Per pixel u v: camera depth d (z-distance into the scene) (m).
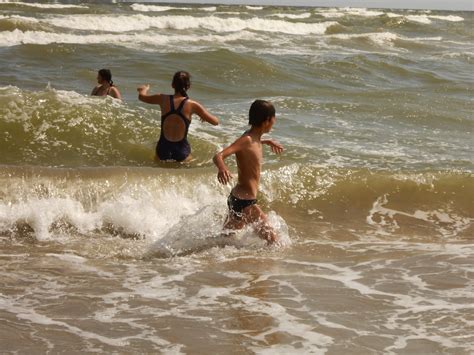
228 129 18.77
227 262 10.66
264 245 11.40
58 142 16.83
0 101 17.62
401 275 10.21
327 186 14.00
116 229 12.02
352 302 9.09
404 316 8.62
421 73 34.47
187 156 15.95
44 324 8.13
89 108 18.19
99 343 7.68
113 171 13.16
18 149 16.33
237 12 78.81
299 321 8.41
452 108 24.83
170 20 52.25
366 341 7.88
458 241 12.23
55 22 45.91
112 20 48.81
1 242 11.25
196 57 31.95
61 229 11.87
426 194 14.12
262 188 13.68
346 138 19.16
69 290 9.30
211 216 12.05
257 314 8.61
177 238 11.40
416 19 88.88
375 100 25.67
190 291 9.39
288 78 30.59
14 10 59.22
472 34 67.94
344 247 11.63
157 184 13.12
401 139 19.56
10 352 7.36
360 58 36.03
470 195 14.16
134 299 9.04
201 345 7.70
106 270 10.19
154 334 7.96
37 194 12.41
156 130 17.80
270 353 7.51
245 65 31.11
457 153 18.25
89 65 30.20
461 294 9.47
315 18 75.38
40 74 27.73
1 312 8.42
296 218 13.09
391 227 12.89
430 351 7.63
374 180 14.27
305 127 20.19
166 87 26.47
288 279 9.95
